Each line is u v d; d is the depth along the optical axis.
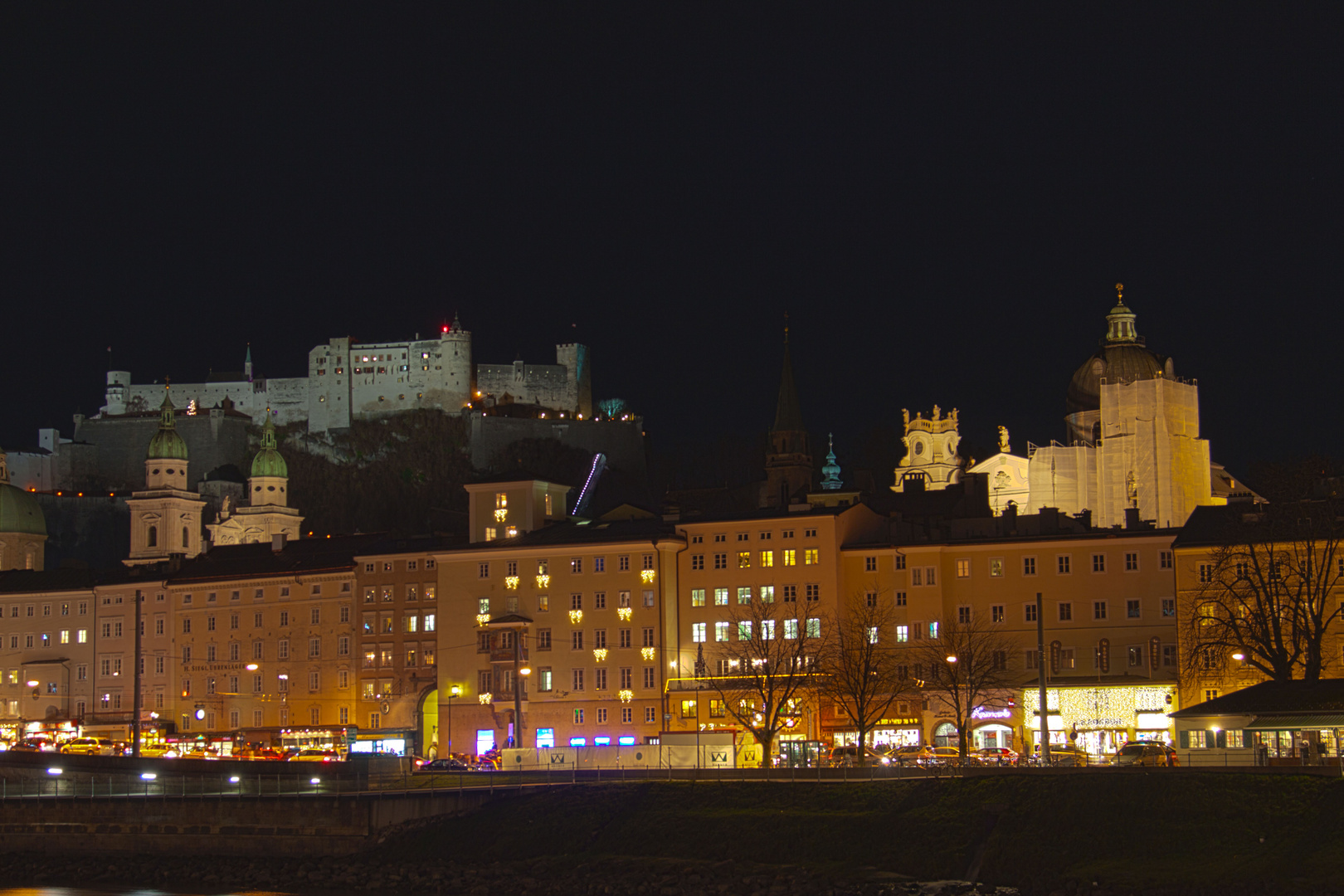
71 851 161.62
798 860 135.50
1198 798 128.88
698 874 133.88
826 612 192.50
